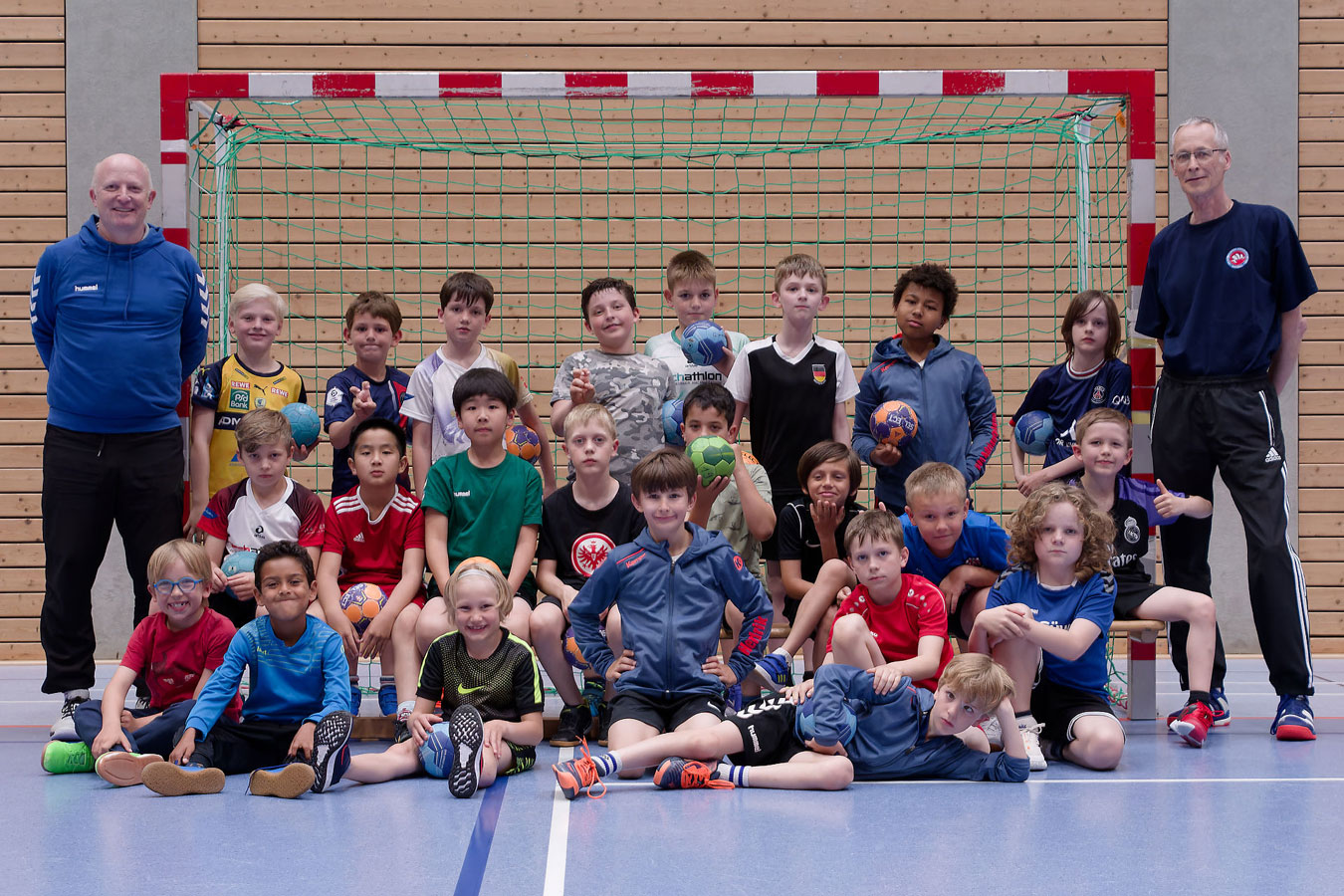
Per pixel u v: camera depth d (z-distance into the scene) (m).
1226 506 7.64
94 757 3.78
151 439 4.48
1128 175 5.12
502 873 2.55
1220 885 2.47
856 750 3.61
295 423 4.80
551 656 4.23
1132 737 4.50
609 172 7.56
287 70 7.52
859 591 4.05
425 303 7.54
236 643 3.82
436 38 7.53
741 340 5.83
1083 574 3.96
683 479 3.84
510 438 4.98
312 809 3.23
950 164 7.54
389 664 4.66
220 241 5.82
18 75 7.49
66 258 4.35
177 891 2.44
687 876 2.53
